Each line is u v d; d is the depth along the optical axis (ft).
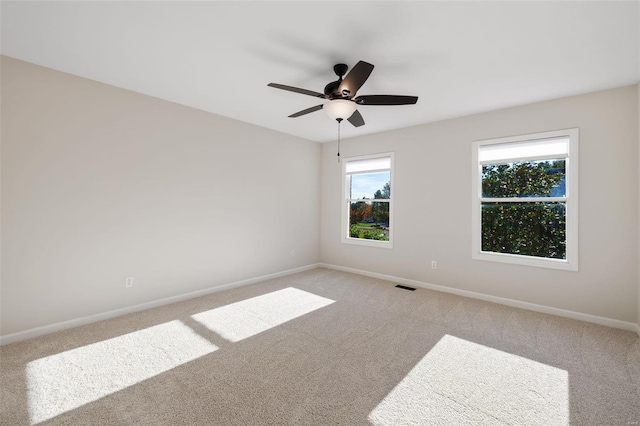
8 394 6.24
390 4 6.05
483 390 6.59
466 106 11.99
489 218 13.07
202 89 10.64
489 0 5.90
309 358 7.86
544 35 7.06
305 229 18.20
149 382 6.73
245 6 6.19
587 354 8.17
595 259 10.41
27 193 8.74
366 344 8.68
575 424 5.58
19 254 8.64
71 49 7.99
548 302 11.31
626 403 6.15
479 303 12.33
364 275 16.94
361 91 10.48
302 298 12.77
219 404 6.02
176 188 12.12
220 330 9.52
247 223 14.88
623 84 9.77
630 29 6.75
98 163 10.06
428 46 7.59
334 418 5.68
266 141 15.71
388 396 6.35
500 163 12.55
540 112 11.41
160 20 6.70
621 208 9.96
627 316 9.90
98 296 10.14
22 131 8.63
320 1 5.99
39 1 6.06
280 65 8.76
